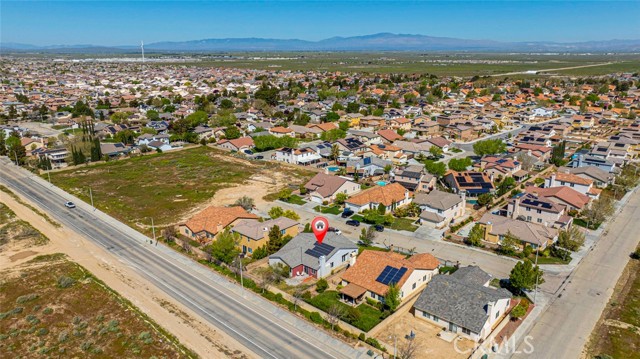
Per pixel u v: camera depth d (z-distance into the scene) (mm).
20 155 137625
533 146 138500
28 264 72000
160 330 54688
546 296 62594
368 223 88875
